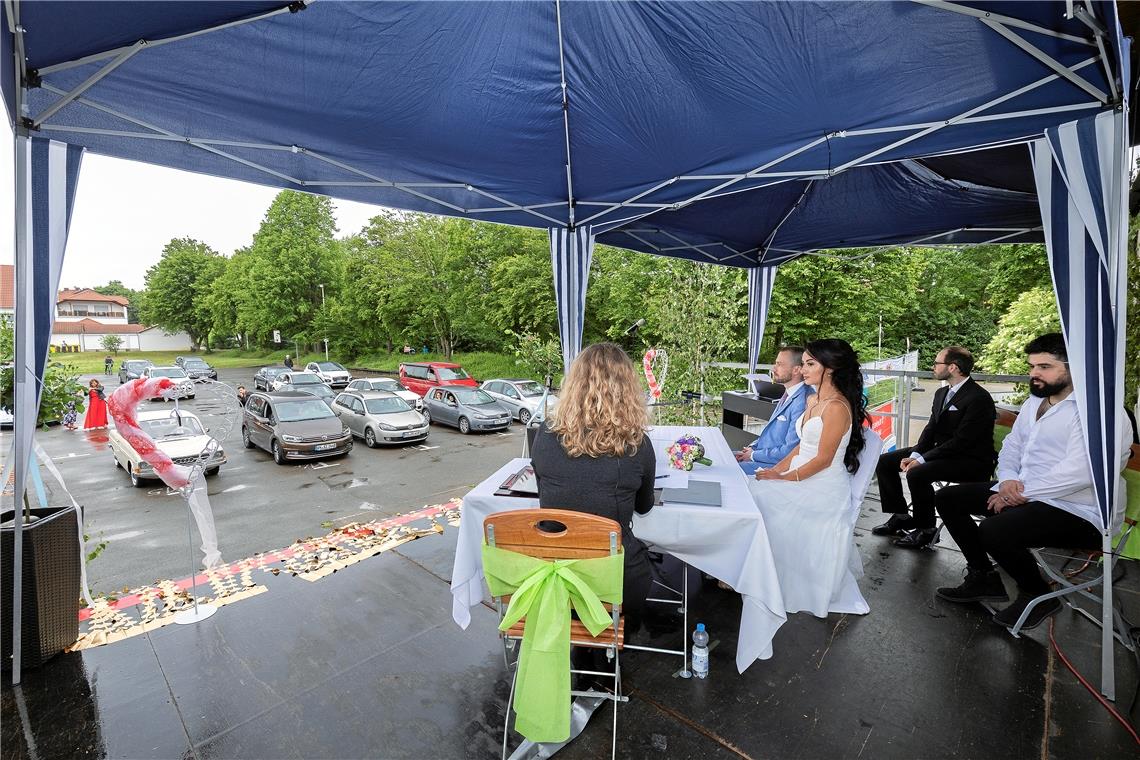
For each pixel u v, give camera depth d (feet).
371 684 8.66
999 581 10.61
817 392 10.32
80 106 9.29
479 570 8.73
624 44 9.64
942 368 13.50
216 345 214.07
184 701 8.34
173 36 7.85
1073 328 8.48
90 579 16.98
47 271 8.82
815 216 20.94
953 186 17.42
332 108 10.64
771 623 8.07
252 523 22.62
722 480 9.76
